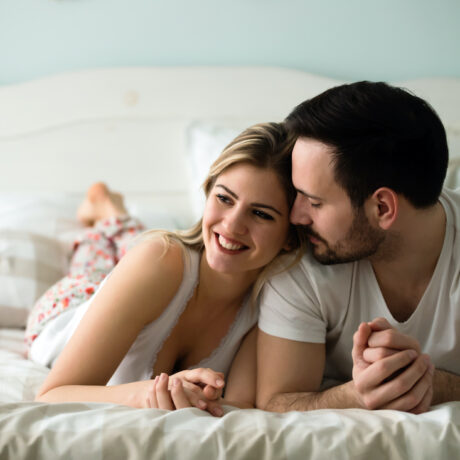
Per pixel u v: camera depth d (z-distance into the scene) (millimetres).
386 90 979
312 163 970
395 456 782
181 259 1134
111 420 807
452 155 1848
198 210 2174
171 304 1127
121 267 1099
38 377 1200
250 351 1246
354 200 981
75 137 2297
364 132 947
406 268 1089
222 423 814
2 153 2295
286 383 1126
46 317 1392
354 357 944
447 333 1127
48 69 2320
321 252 1065
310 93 2262
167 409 901
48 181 2316
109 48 2311
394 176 964
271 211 1021
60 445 766
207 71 2277
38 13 2273
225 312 1229
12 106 2271
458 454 790
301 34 2293
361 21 2271
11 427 784
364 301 1150
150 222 2000
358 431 809
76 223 2029
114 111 2289
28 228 1923
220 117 2293
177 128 2299
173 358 1216
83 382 1014
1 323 1657
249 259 1059
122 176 2322
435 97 2221
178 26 2293
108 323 1032
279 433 798
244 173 1003
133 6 2277
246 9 2277
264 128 1035
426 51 2287
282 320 1144
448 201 1104
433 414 870
